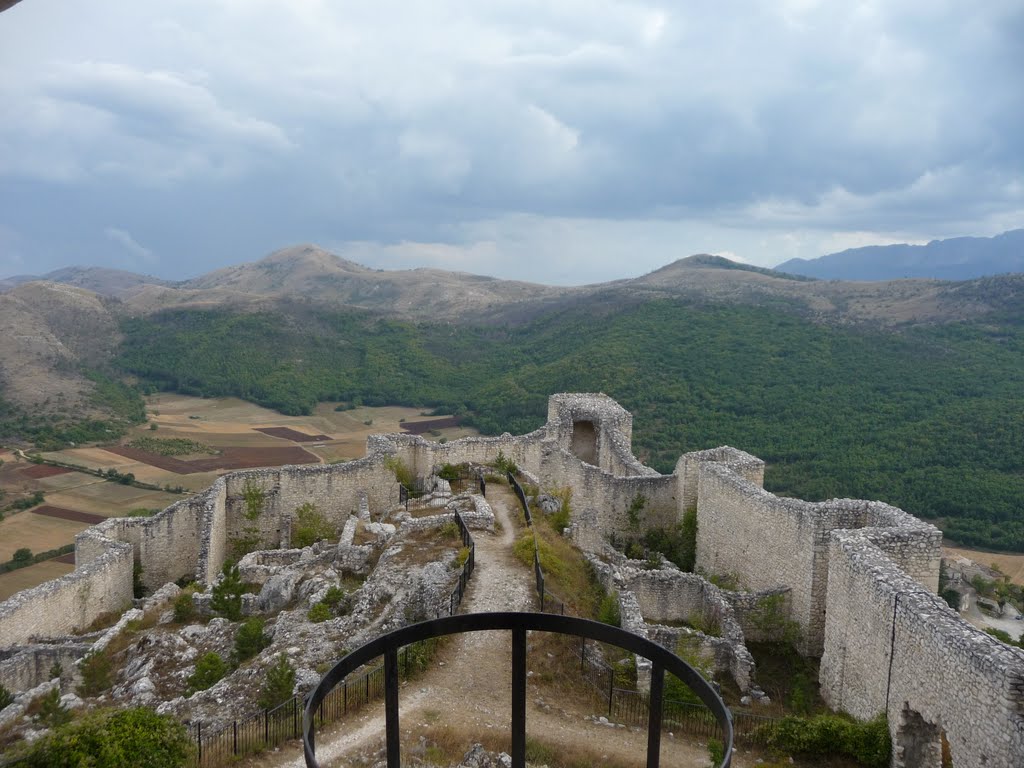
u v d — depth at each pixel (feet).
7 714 59.98
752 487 83.82
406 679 55.21
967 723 43.01
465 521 85.71
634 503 103.71
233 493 104.37
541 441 119.96
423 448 115.14
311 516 106.52
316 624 66.80
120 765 38.52
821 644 70.23
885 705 53.01
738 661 64.69
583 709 53.52
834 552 62.59
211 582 92.53
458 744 46.91
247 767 44.68
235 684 56.85
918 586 52.70
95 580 85.40
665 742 51.03
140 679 63.46
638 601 76.69
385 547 83.10
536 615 29.50
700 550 95.66
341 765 44.70
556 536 86.38
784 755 51.88
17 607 73.67
